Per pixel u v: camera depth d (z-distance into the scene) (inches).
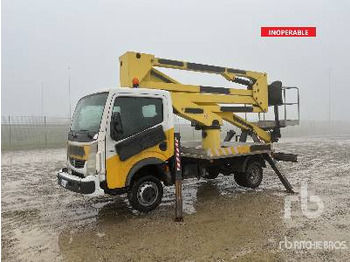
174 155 234.7
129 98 222.1
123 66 259.4
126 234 195.0
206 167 293.7
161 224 212.1
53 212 244.7
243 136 353.4
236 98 321.1
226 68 312.8
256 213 232.5
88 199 283.1
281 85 354.0
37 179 386.3
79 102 242.7
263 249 169.3
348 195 284.5
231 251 167.6
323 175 386.6
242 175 306.0
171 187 325.1
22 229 207.0
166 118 238.5
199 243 178.9
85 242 183.5
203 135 297.0
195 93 286.5
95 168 206.1
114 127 208.4
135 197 228.1
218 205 255.4
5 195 302.5
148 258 160.9
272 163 309.4
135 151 219.0
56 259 161.8
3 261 160.4
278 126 359.6
